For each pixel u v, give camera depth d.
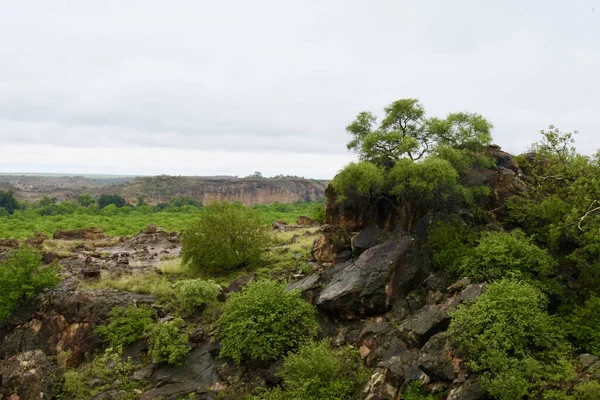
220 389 15.18
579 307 14.32
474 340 12.67
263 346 15.41
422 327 14.26
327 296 17.02
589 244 15.83
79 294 18.83
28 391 15.23
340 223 22.16
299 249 24.66
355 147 21.72
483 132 19.98
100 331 17.72
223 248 23.08
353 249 20.02
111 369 16.25
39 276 19.84
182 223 60.34
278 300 16.56
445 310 14.45
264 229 24.34
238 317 16.22
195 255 23.61
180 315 18.77
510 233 17.91
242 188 164.75
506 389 11.28
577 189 17.48
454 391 12.16
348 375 14.38
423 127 20.70
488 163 20.67
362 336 15.69
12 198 103.44
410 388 13.04
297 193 174.75
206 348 17.02
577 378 11.45
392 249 17.73
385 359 14.39
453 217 19.34
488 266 15.79
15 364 15.98
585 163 18.36
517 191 20.70
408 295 16.91
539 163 22.59
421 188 17.78
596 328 13.34
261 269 22.44
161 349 16.38
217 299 19.56
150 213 87.88
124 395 15.23
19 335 18.78
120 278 22.09
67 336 17.95
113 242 37.19
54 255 27.56
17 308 19.59
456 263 16.89
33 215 75.50
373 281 16.78
